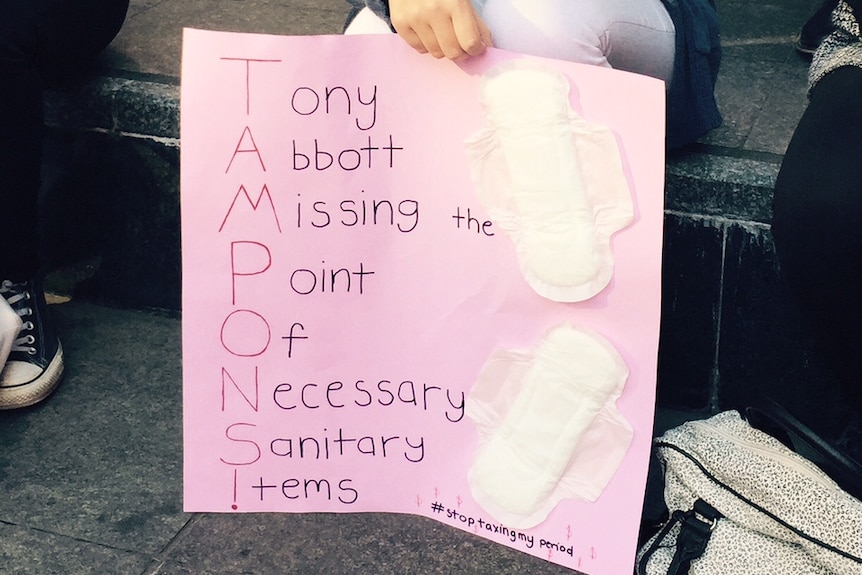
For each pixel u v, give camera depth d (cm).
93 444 147
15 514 134
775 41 190
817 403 147
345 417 131
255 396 131
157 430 150
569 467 125
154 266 176
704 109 141
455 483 130
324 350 129
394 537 131
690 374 154
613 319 120
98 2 162
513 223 121
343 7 205
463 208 122
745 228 143
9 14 152
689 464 119
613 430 122
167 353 168
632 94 114
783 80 173
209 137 124
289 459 133
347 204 125
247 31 193
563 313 122
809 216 115
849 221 110
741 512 116
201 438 133
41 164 166
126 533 131
